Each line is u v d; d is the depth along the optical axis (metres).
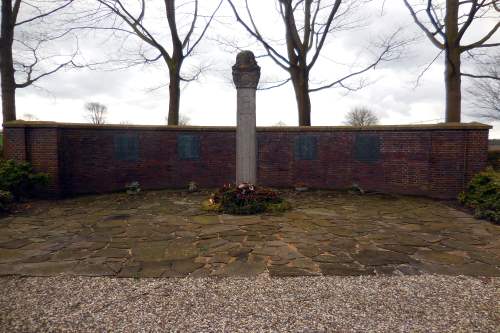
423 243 5.52
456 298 3.50
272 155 12.36
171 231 6.29
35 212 8.24
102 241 5.63
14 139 9.96
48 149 10.15
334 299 3.46
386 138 11.26
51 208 8.77
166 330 2.88
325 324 2.98
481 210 7.74
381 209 8.60
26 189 9.69
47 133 10.15
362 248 5.22
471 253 5.00
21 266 4.42
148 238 5.81
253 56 8.88
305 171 12.20
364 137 11.58
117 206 9.04
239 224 6.84
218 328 2.91
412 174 10.80
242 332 2.85
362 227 6.63
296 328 2.92
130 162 11.74
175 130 12.26
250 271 4.23
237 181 8.98
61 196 10.38
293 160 12.26
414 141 10.75
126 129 11.59
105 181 11.35
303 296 3.53
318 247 5.26
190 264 4.50
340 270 4.27
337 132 11.91
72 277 4.05
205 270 4.27
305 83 14.61
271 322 3.01
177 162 12.31
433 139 10.32
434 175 10.29
